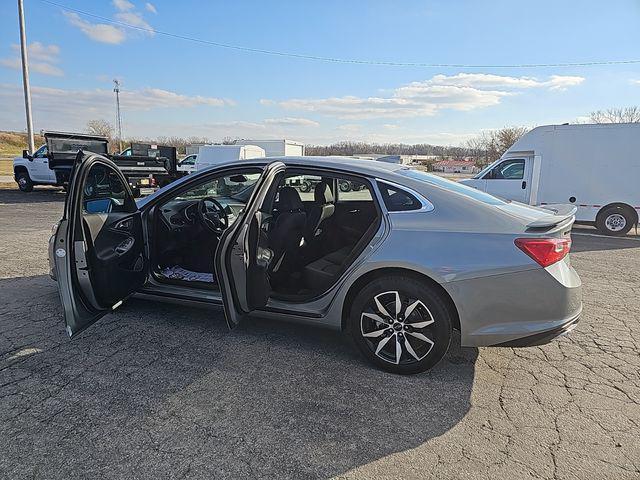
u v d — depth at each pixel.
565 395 2.83
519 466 2.16
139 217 3.71
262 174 3.21
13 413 2.52
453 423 2.52
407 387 2.90
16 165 16.92
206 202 4.20
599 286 5.49
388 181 3.21
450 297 2.88
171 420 2.48
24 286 4.81
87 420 2.47
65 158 14.90
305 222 3.79
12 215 10.88
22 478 2.03
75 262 3.02
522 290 2.77
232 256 2.98
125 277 3.48
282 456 2.21
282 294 3.44
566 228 2.91
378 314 3.06
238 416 2.54
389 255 2.99
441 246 2.90
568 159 10.41
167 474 2.07
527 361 3.30
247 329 3.75
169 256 4.08
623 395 2.84
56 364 3.09
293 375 3.01
